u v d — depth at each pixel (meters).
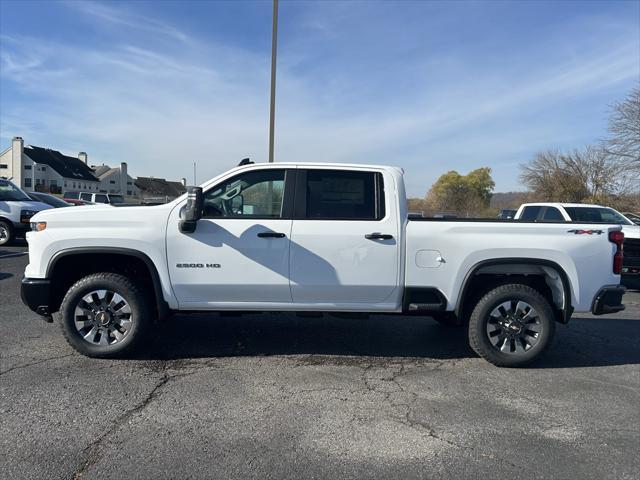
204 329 5.95
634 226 9.96
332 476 2.95
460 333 6.14
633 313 7.80
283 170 4.91
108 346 4.74
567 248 4.84
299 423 3.61
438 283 4.85
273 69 15.37
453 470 3.05
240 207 4.88
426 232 4.83
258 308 4.87
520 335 4.91
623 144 27.05
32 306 4.70
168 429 3.46
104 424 3.50
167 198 5.85
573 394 4.31
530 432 3.58
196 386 4.23
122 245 4.67
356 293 4.85
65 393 4.01
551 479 2.99
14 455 3.08
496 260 4.83
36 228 4.73
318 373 4.63
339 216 4.86
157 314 5.03
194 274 4.74
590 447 3.38
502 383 4.52
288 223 4.77
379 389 4.29
